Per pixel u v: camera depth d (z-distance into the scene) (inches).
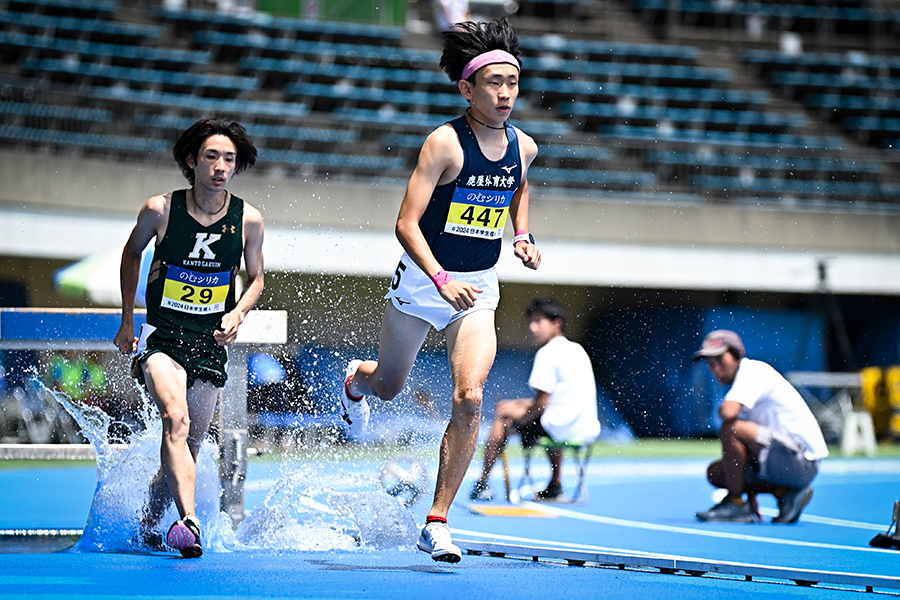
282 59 2623.0
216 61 2593.5
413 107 2502.5
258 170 2154.3
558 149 2322.8
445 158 364.2
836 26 3041.3
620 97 2630.4
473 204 373.4
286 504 432.5
